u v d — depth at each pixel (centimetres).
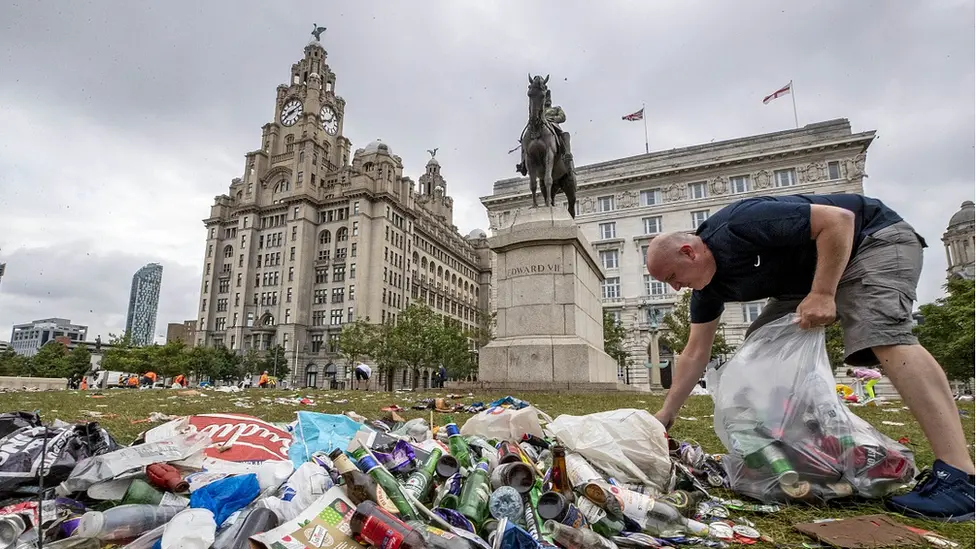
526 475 232
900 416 746
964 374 2831
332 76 8625
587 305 1109
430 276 8300
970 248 5172
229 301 7412
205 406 714
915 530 218
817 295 268
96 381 3788
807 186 4388
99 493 220
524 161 1156
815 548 207
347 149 8388
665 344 4422
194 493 215
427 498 232
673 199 4800
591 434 288
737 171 4619
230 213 8056
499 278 1074
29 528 190
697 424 576
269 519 192
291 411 641
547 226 1019
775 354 294
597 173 5200
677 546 212
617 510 226
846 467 267
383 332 4697
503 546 175
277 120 8156
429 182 10712
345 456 217
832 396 281
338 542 177
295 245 7081
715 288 320
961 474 240
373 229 7044
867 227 289
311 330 6831
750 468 285
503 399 425
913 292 269
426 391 1188
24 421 271
